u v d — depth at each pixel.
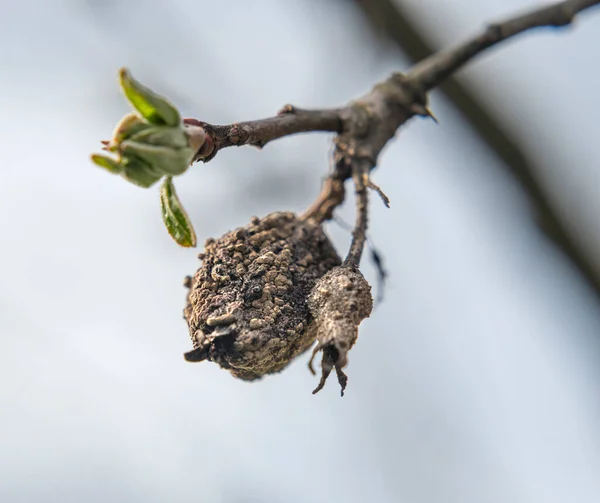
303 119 0.42
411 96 0.45
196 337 0.41
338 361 0.39
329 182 0.43
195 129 0.39
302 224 0.42
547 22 0.47
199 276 0.41
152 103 0.39
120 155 0.39
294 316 0.41
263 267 0.41
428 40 0.51
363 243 0.42
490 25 0.46
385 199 0.43
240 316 0.40
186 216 0.40
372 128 0.44
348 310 0.40
